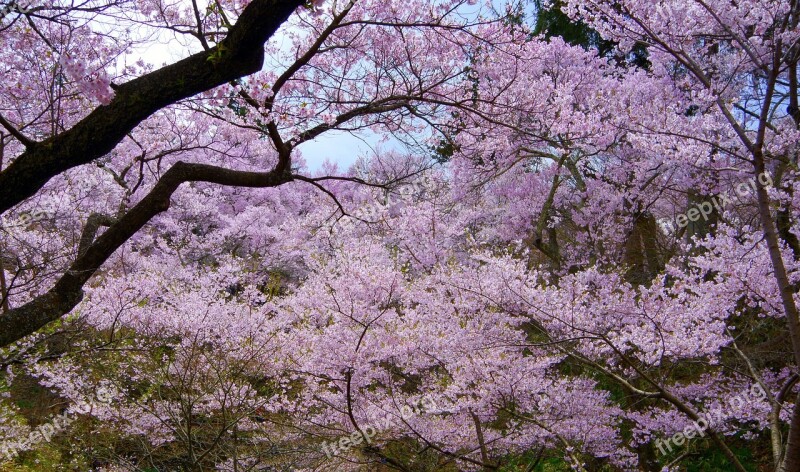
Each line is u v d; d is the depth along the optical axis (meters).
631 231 10.43
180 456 7.71
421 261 8.05
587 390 6.70
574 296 6.01
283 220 17.02
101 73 2.30
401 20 5.08
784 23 5.32
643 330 6.00
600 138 6.32
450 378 7.04
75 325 6.93
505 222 12.41
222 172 3.81
